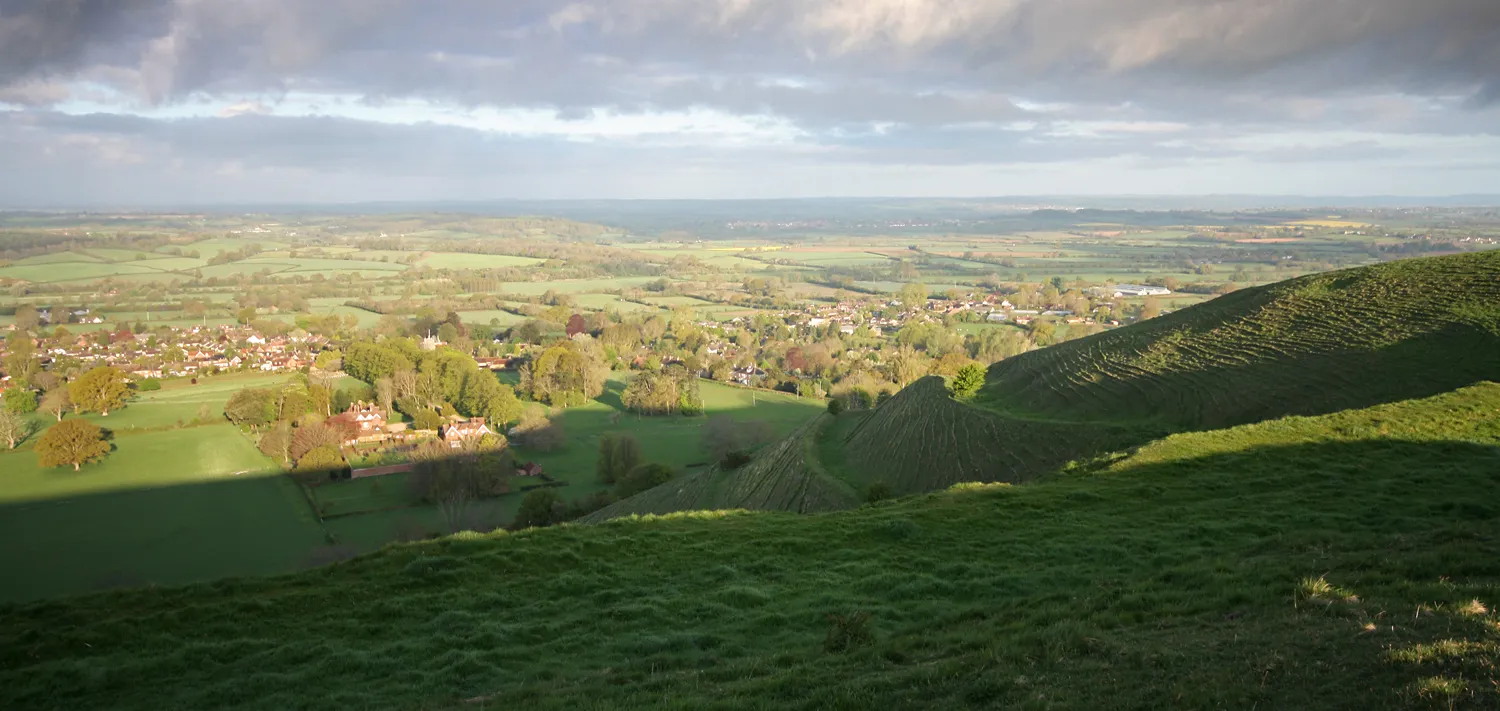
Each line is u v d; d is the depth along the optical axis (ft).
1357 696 37.47
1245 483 104.94
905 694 46.29
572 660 65.31
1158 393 217.36
